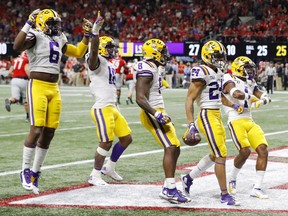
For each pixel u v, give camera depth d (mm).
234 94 7957
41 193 8422
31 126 8078
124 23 53000
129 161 11344
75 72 47688
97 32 8758
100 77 9203
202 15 51031
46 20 8117
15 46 7957
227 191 7852
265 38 45031
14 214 7176
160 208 7527
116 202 7867
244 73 8484
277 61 44281
